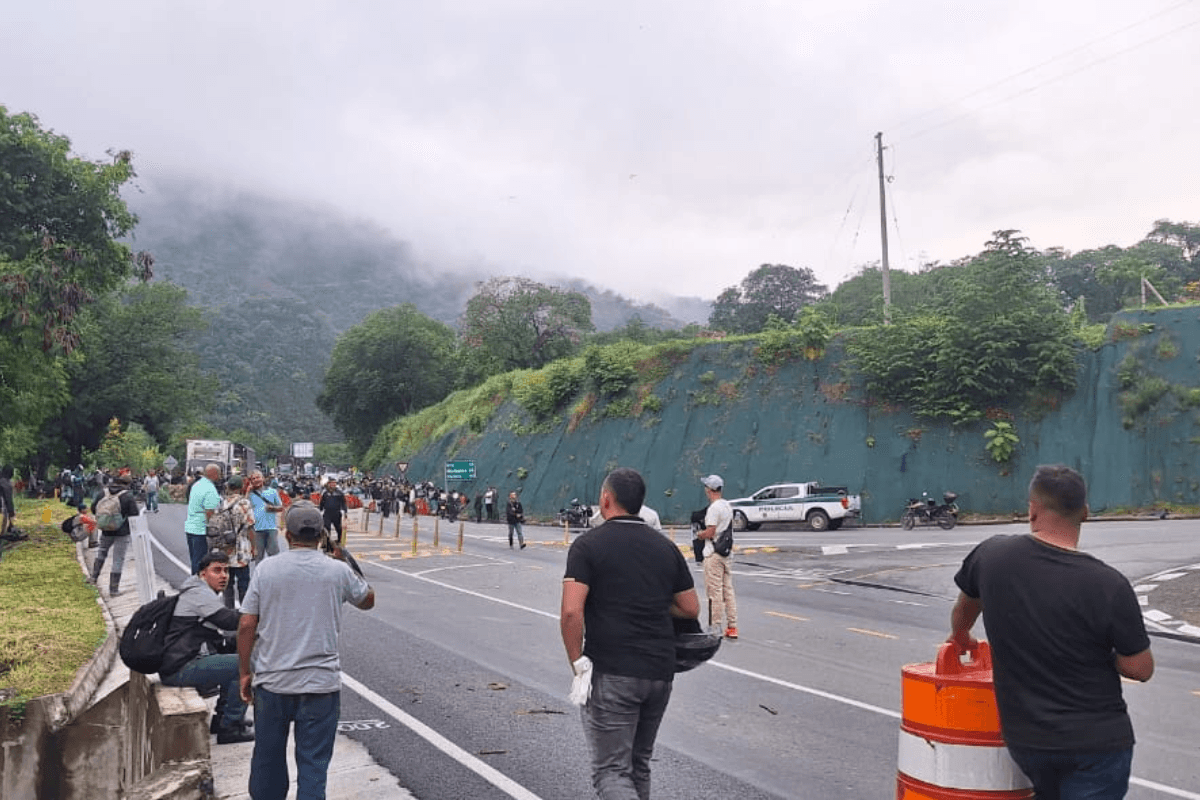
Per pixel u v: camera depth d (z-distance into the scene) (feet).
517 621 44.34
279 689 16.75
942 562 70.08
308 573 17.25
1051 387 129.80
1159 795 19.79
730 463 148.97
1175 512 115.75
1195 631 41.11
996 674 11.85
